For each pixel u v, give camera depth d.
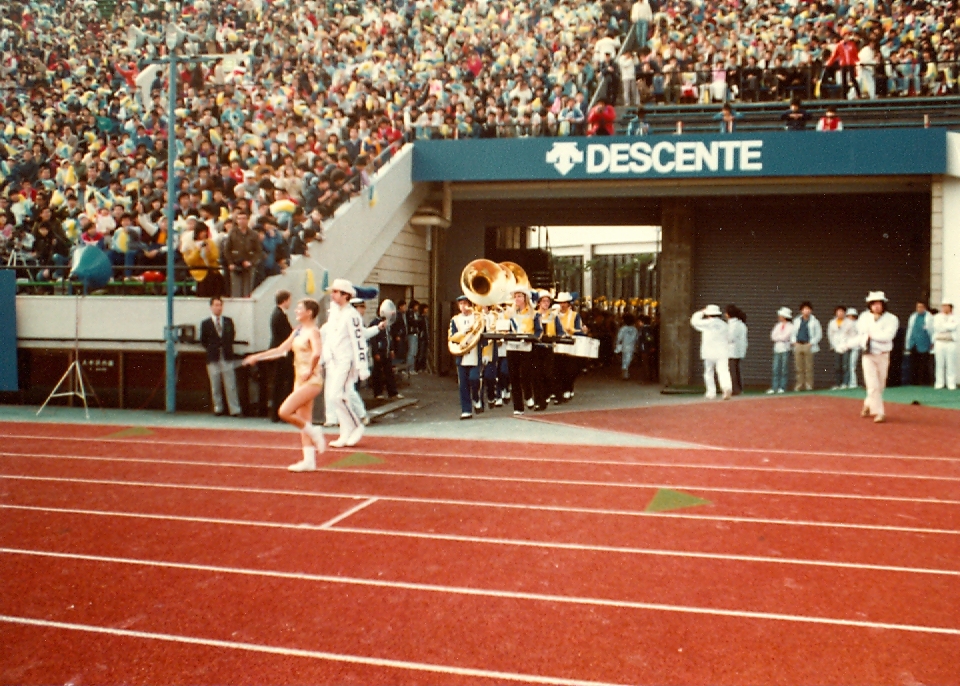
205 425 13.88
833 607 5.66
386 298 21.73
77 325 15.41
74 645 5.11
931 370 19.78
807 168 19.69
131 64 27.59
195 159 20.94
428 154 21.33
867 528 7.56
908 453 11.22
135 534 7.41
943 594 5.90
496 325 15.68
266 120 22.36
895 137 19.30
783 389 19.86
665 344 23.20
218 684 4.61
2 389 16.16
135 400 15.91
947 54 22.70
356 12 31.30
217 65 26.58
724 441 12.27
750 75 22.86
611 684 4.58
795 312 23.61
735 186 20.70
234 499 8.66
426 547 7.00
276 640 5.16
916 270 22.83
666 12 28.05
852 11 25.91
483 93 24.22
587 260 45.16
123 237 16.42
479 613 5.58
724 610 5.61
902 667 4.76
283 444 12.07
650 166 20.33
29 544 7.13
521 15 29.30
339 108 23.62
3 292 16.14
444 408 16.64
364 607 5.69
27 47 29.98
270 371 14.70
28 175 21.91
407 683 4.60
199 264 15.58
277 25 29.83
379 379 17.31
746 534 7.36
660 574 6.32
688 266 23.05
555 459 10.88
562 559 6.68
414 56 28.12
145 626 5.39
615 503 8.48
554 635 5.22
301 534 7.39
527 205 24.61
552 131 21.69
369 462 10.66
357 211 18.39
